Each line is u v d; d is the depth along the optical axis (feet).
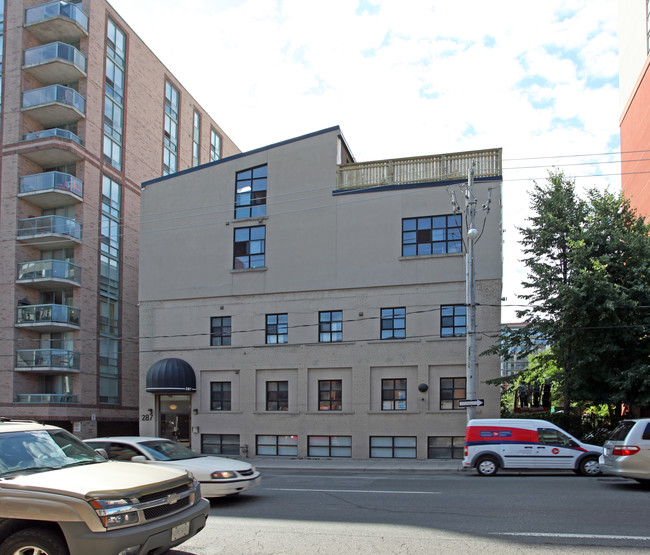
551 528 29.66
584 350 76.02
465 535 28.45
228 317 99.55
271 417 93.45
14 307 111.75
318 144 97.81
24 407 107.34
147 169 138.72
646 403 71.00
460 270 87.71
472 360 73.67
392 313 90.43
